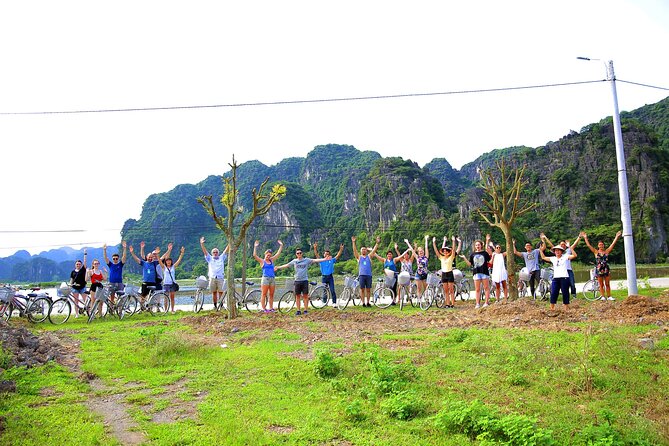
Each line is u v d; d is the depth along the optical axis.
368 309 15.57
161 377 7.27
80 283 15.13
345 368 7.04
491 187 16.27
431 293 15.33
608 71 15.03
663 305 11.02
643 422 4.62
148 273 16.08
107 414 5.80
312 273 85.44
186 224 164.75
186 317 14.12
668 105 136.88
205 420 5.39
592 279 15.45
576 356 6.70
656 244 101.81
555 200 113.25
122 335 11.22
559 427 4.67
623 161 14.70
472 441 4.59
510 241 15.03
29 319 13.93
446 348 8.28
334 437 4.84
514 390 5.95
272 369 7.45
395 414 5.30
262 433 4.93
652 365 6.52
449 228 101.75
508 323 10.63
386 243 110.00
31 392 6.57
